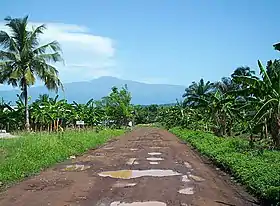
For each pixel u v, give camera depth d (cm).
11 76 3244
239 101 3161
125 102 6869
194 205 965
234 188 1211
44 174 1505
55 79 3472
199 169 1662
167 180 1358
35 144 1992
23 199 1044
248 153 1789
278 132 1900
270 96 1892
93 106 4941
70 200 1025
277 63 1995
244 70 4841
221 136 3259
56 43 3409
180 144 3222
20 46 3322
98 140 3322
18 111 3819
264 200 995
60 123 4241
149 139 3966
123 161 1948
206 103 3466
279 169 1255
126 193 1116
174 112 6650
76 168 1683
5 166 1445
